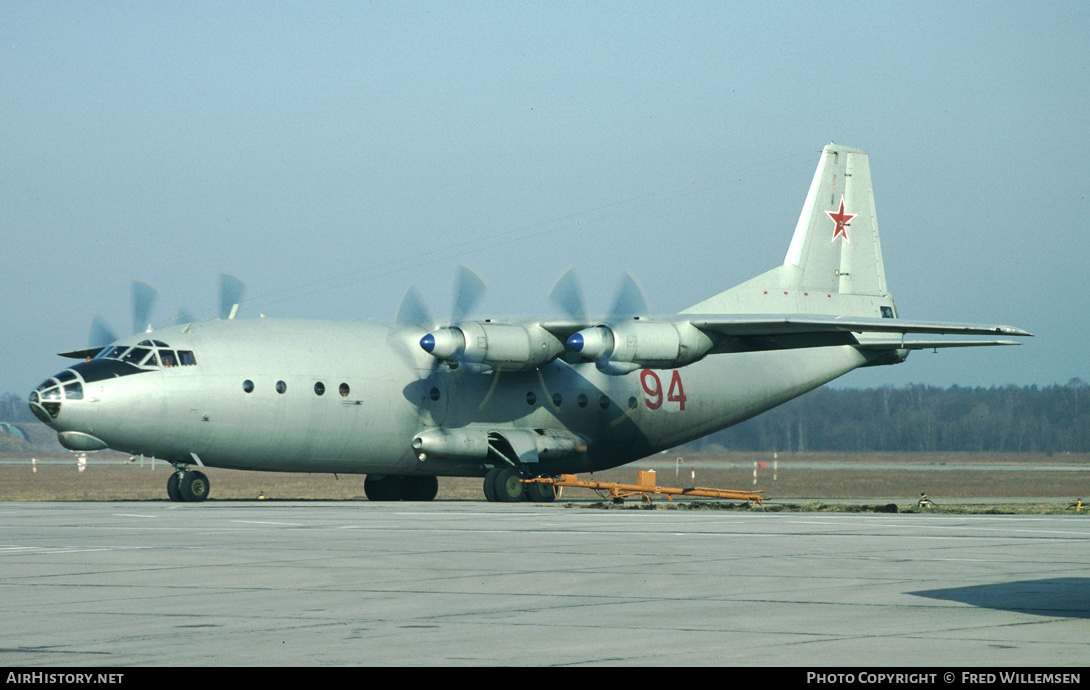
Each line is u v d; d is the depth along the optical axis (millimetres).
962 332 96688
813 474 189500
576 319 99812
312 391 95625
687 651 28719
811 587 40094
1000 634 30812
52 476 183500
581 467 112062
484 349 96312
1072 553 51719
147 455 94000
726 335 101250
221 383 92312
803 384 121062
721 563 47219
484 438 102562
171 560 47531
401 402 99688
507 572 44062
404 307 100125
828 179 118938
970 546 55000
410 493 113750
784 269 115875
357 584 40625
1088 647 28875
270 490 142125
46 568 44781
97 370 90000
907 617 33656
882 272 121562
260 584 40594
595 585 40562
